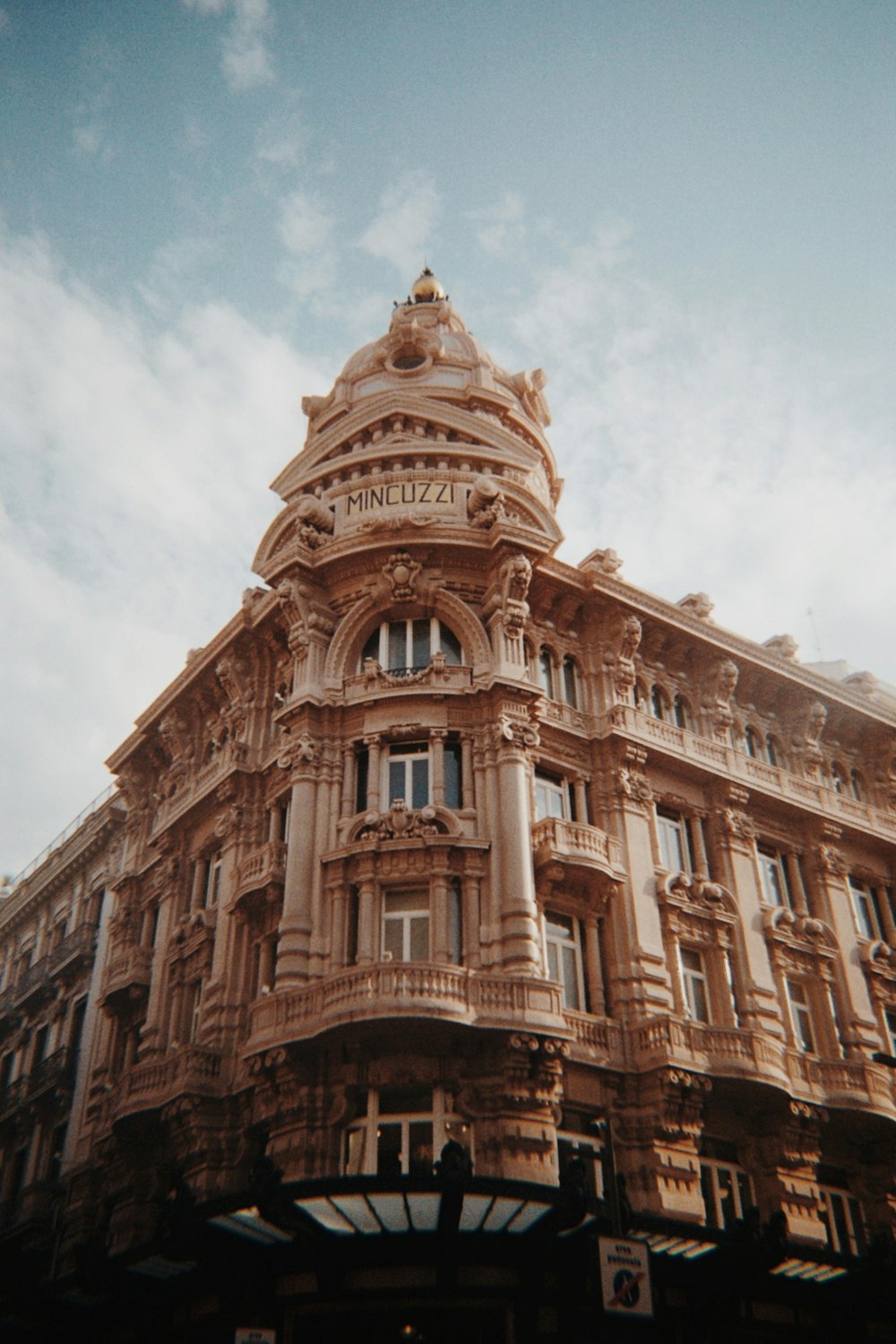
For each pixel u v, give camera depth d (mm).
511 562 34125
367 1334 23766
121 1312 26438
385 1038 27266
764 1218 30062
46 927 53031
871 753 43312
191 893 38625
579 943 31812
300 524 36312
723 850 35906
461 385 44500
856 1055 34750
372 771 32156
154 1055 34500
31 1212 38781
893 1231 32469
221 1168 30016
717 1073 29828
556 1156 27672
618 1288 21656
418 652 34406
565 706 35188
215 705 40906
